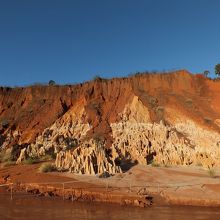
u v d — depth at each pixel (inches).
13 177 1485.0
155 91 2401.6
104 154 1496.1
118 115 2241.6
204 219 917.8
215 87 2433.6
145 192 1188.5
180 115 2137.1
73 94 2588.6
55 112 2436.0
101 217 940.6
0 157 2050.9
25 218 931.3
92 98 2477.9
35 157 1899.6
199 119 2091.5
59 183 1307.8
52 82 2790.4
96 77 2608.3
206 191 1183.6
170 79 2480.3
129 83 2486.5
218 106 2260.1
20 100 2699.3
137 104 2247.8
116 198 1125.7
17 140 2309.3
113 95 2469.2
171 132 1952.5
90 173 1437.0
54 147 2042.3
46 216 951.6
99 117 2272.4
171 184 1285.7
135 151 1771.7
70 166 1518.2
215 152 1695.4
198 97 2348.7
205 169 1582.2
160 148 1827.0
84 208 1039.6
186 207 1048.8
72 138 2154.3
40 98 2650.1
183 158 1732.3
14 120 2514.8
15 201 1139.3
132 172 1480.1
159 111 2178.9
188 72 2517.2
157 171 1518.2
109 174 1414.9
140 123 2107.5
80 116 2320.4
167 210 1013.2
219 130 1996.8
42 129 2319.1
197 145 1868.8
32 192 1259.8
